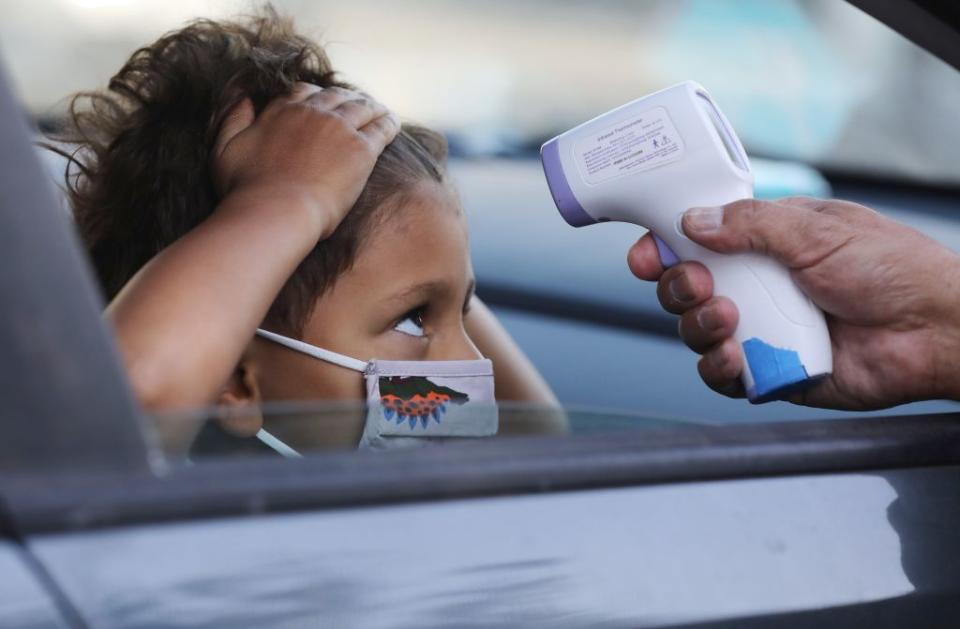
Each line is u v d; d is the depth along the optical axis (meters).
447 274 1.66
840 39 4.06
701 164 1.35
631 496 0.94
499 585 0.85
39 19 2.93
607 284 3.25
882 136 3.94
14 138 0.81
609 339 3.09
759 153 3.88
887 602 1.01
